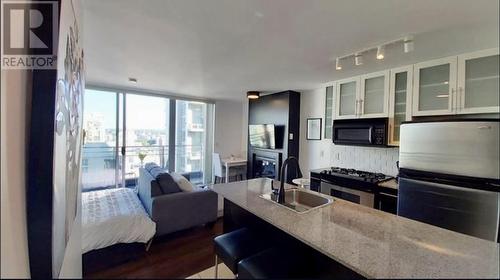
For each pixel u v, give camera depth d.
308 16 1.54
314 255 1.13
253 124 5.20
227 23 1.65
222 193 1.68
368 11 1.46
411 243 0.98
